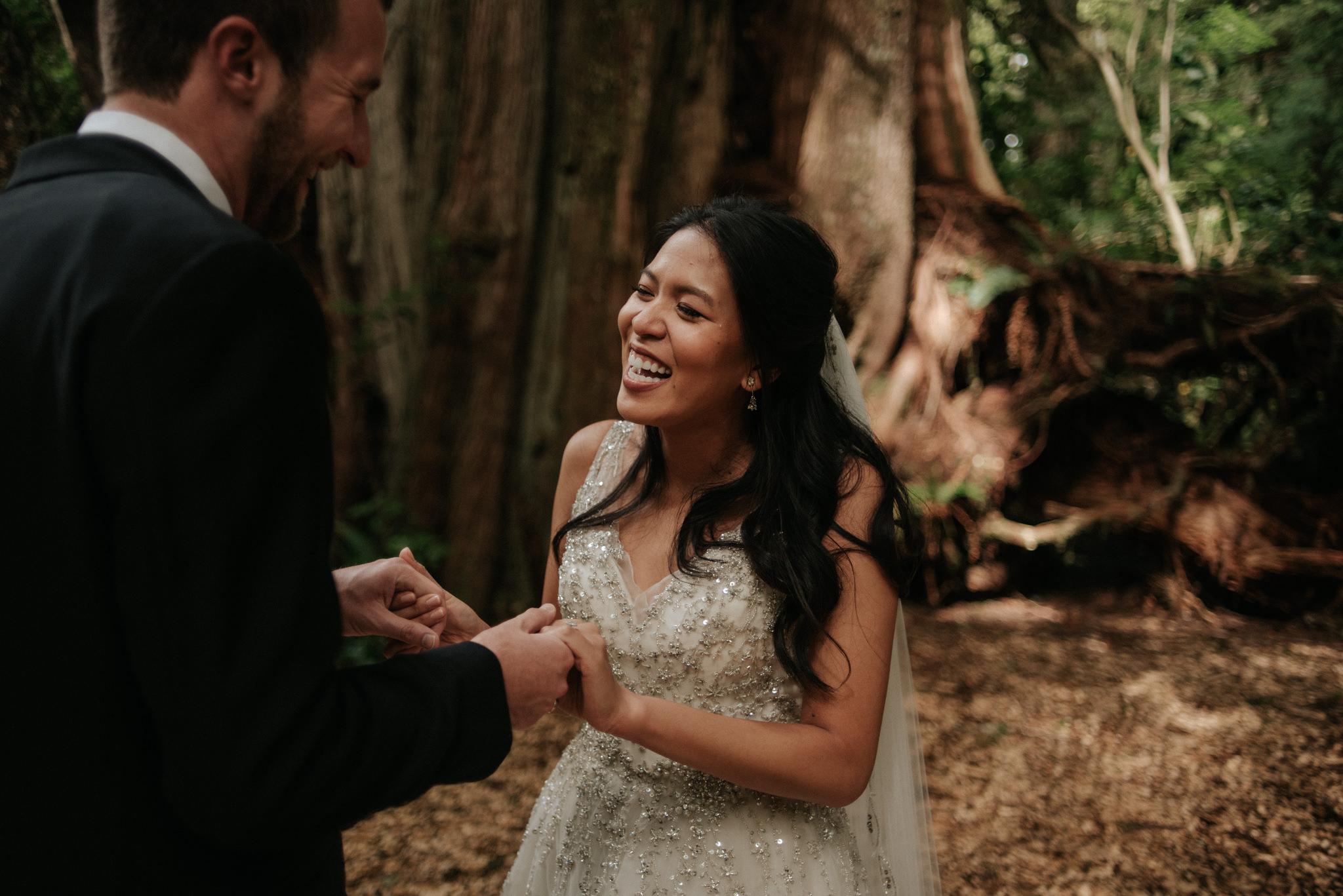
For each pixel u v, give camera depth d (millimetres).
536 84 5250
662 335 1484
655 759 1519
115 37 1008
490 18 5137
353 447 5164
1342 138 8609
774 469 1534
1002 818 3361
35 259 914
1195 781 3645
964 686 4742
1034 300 6516
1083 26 9688
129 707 900
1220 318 6504
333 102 1054
